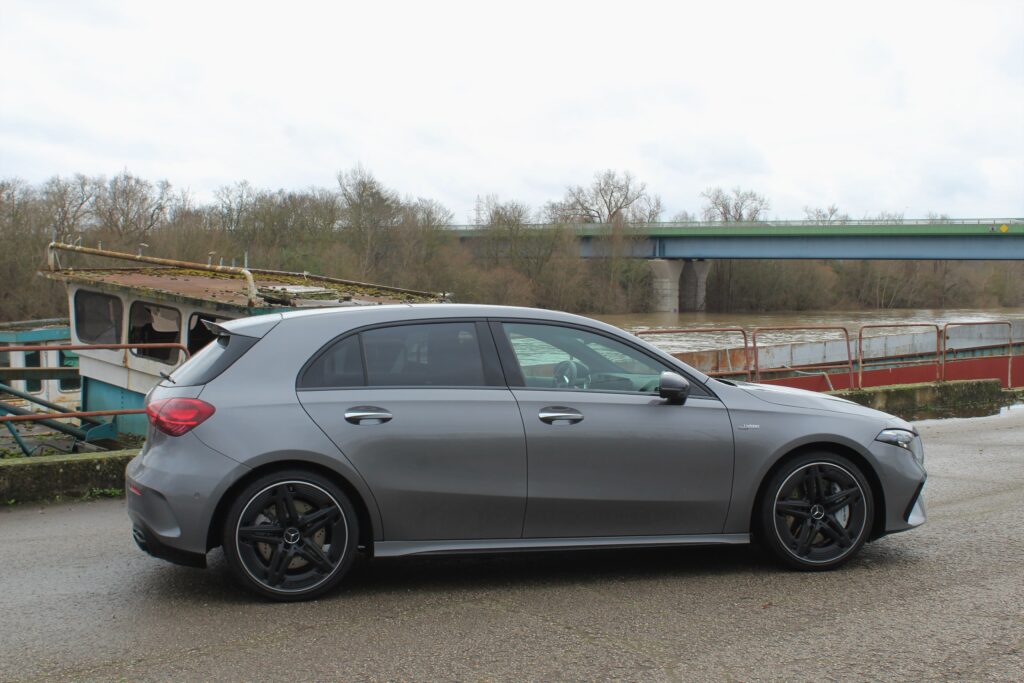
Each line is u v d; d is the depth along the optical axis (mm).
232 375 4895
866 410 5699
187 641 4293
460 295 63125
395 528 4938
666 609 4762
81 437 12281
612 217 79000
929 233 58656
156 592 5055
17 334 17688
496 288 64688
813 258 66062
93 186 62594
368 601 4898
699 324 61219
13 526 6715
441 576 5387
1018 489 7887
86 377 12805
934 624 4500
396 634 4391
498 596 4992
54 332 18062
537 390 5160
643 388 5348
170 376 5191
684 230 70500
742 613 4691
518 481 5035
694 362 16828
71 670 3951
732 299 84250
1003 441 11102
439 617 4641
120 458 7887
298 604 4844
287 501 4812
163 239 59125
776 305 84000
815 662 4020
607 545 5188
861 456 5477
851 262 92375
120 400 12352
